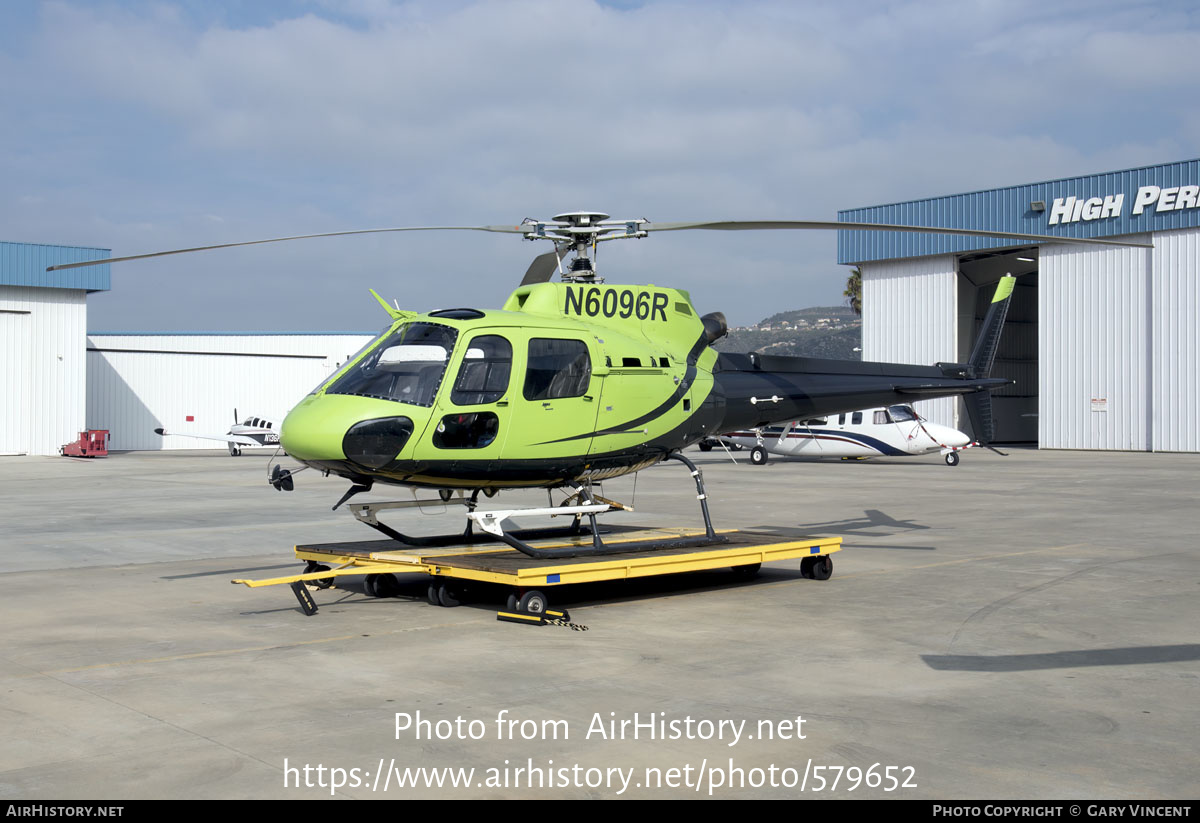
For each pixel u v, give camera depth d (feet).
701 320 36.73
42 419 125.39
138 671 22.39
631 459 33.32
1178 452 113.60
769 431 103.45
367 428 28.30
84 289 127.95
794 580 34.68
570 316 32.71
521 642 25.23
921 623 27.30
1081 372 122.52
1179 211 113.29
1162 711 19.33
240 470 99.09
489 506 60.44
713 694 20.43
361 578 36.06
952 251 133.59
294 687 21.02
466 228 32.27
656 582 34.53
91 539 45.93
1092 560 38.17
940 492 68.08
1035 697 20.25
